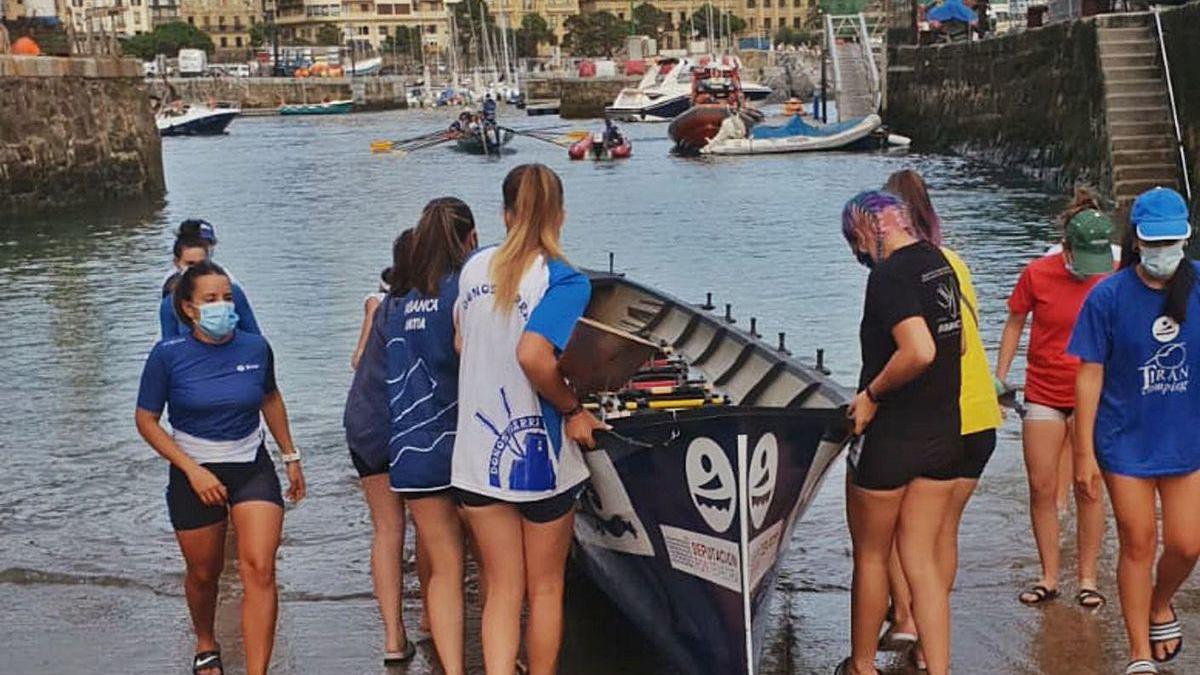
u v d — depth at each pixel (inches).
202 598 236.2
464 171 1830.7
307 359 567.2
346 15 6702.8
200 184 1729.8
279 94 5059.1
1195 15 963.3
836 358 554.6
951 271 210.4
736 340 354.6
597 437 212.7
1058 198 1177.4
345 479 383.9
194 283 219.3
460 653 221.5
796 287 748.6
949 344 209.3
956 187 1310.3
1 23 1462.8
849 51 2445.9
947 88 1791.3
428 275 213.0
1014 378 488.7
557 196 200.8
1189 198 976.3
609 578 251.9
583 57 6190.9
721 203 1262.3
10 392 518.6
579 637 256.1
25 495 377.7
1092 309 212.8
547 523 207.2
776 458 211.0
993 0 2593.5
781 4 6501.0
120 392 515.5
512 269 198.7
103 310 730.2
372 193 1523.1
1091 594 260.7
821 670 242.4
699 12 5994.1
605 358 203.8
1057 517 263.9
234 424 223.1
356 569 303.7
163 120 3238.2
